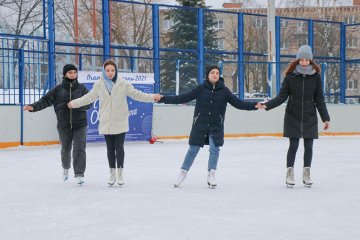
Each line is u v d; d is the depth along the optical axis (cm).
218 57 2511
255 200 636
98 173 888
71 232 476
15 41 1703
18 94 1428
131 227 495
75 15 2238
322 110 728
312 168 962
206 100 721
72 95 753
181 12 2577
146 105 1520
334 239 452
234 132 1759
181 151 1284
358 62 2209
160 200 634
